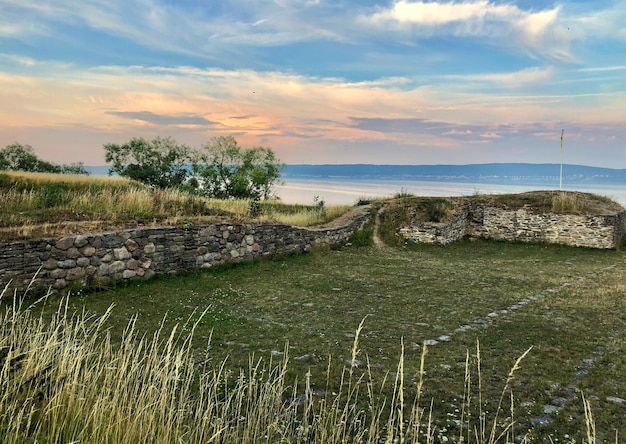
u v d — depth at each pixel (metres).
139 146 38.53
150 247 11.66
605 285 12.22
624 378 5.96
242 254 14.44
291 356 6.59
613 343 7.36
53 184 16.38
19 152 38.44
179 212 14.75
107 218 12.34
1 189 14.83
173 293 10.38
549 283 12.46
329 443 3.81
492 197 24.64
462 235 23.50
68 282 9.90
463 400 4.96
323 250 17.77
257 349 6.84
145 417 3.33
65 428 3.24
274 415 4.14
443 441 4.32
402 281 12.49
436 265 15.52
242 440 3.67
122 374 3.69
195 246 12.88
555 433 4.54
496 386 5.66
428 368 6.23
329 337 7.53
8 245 8.95
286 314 8.94
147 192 15.82
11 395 3.33
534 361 6.56
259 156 39.47
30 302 8.90
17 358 3.83
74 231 10.59
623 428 4.66
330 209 23.62
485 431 4.54
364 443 4.09
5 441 2.89
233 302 9.77
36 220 11.25
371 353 6.80
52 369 3.62
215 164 38.94
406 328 8.13
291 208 26.44
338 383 5.61
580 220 20.95
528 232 22.25
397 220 22.41
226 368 6.01
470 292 11.20
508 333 7.91
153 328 7.71
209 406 3.88
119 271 10.92
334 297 10.47
